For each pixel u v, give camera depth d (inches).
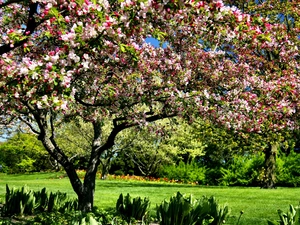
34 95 185.0
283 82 387.2
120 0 162.6
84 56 181.9
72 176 326.3
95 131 348.8
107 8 177.3
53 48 253.0
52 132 323.3
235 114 304.0
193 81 323.9
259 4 660.1
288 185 947.3
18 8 268.1
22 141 1389.0
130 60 263.1
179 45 314.3
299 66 494.3
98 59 235.5
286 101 371.9
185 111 275.4
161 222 242.4
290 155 979.3
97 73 270.7
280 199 515.5
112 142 333.7
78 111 312.5
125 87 287.7
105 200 502.3
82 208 322.3
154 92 289.3
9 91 197.2
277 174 938.7
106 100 293.9
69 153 1196.5
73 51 177.2
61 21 177.6
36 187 738.2
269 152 794.2
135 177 1240.2
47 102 177.2
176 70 297.6
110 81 296.8
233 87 334.3
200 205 241.3
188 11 182.9
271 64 482.3
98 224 182.9
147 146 1139.3
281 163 949.2
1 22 276.8
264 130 384.2
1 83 190.2
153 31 203.6
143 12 164.9
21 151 1518.2
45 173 1416.1
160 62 300.0
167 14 179.5
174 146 1258.6
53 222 247.0
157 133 372.5
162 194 612.1
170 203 241.9
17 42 202.2
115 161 1427.2
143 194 608.4
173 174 1227.2
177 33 287.4
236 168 1040.2
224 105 291.4
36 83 182.4
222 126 310.5
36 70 174.9
